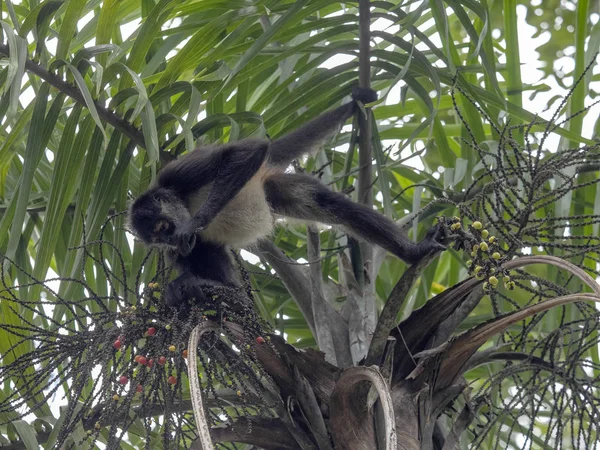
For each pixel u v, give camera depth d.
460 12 8.70
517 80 9.45
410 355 6.66
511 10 9.47
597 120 9.26
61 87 7.72
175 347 5.64
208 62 8.27
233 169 8.53
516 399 7.18
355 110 9.09
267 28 8.47
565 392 6.46
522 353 7.09
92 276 8.55
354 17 8.67
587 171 8.84
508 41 9.48
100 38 7.96
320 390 6.47
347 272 8.11
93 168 7.82
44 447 7.83
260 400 6.44
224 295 6.40
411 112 10.62
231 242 8.73
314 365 6.49
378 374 5.70
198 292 6.40
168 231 8.55
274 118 8.77
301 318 10.28
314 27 8.53
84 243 6.48
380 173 8.77
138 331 5.94
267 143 8.70
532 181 6.42
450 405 7.09
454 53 9.80
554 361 7.00
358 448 6.23
